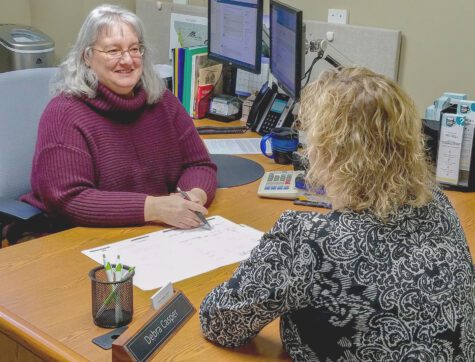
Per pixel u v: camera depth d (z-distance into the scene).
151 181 2.01
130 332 1.13
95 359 1.14
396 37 2.60
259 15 2.54
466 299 1.05
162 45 3.56
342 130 1.01
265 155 2.39
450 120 2.04
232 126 2.80
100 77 1.91
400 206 1.03
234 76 2.99
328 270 1.01
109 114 1.93
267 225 1.76
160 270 1.47
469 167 2.05
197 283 1.42
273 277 1.04
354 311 1.00
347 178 1.01
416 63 2.65
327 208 1.88
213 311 1.13
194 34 3.28
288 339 1.10
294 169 2.15
